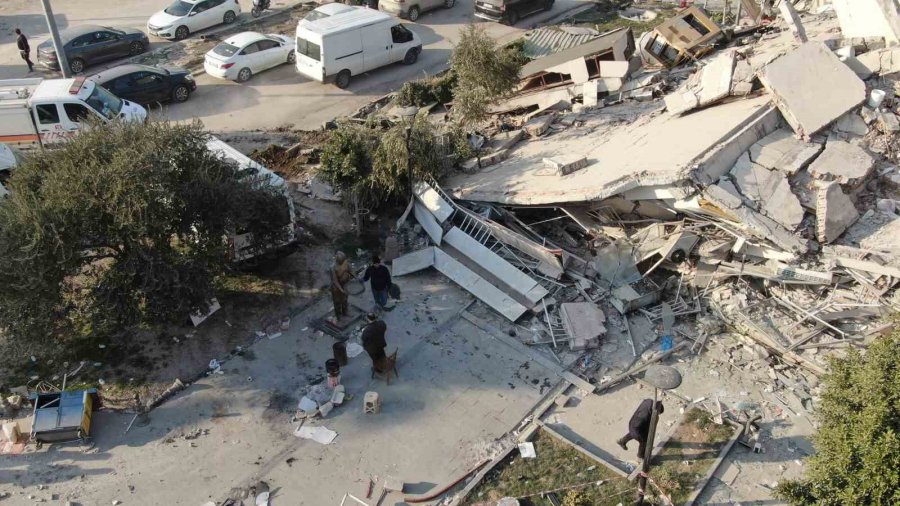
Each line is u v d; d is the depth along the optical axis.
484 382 12.61
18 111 18.06
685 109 16.09
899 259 12.41
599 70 19.69
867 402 8.38
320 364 13.02
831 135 14.09
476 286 14.45
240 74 23.52
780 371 12.56
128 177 11.83
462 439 11.62
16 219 11.55
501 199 15.12
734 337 13.19
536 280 14.43
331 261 15.50
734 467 11.08
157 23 26.34
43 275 11.59
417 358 13.09
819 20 20.19
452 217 15.65
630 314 13.74
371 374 12.80
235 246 14.31
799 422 11.68
